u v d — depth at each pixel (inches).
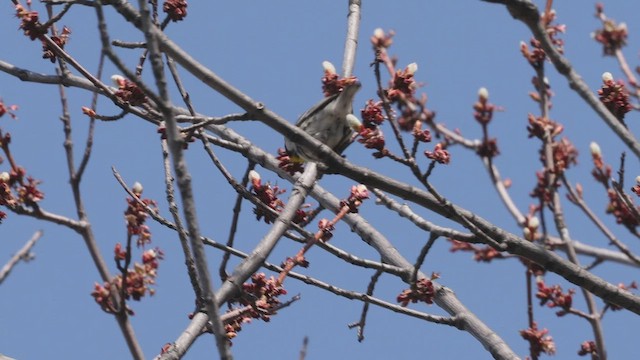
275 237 450.3
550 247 584.7
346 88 473.4
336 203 541.0
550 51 438.0
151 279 516.1
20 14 417.1
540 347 535.2
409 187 401.1
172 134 313.6
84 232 529.7
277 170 524.4
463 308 490.3
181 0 454.9
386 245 521.0
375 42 464.8
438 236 433.4
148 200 492.7
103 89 419.2
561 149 616.1
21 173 511.2
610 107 470.3
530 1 417.4
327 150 385.4
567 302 547.8
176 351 403.9
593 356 560.4
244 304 448.8
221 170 461.1
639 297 426.0
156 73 313.3
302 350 358.0
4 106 506.6
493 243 414.6
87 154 544.1
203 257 309.9
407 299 457.4
